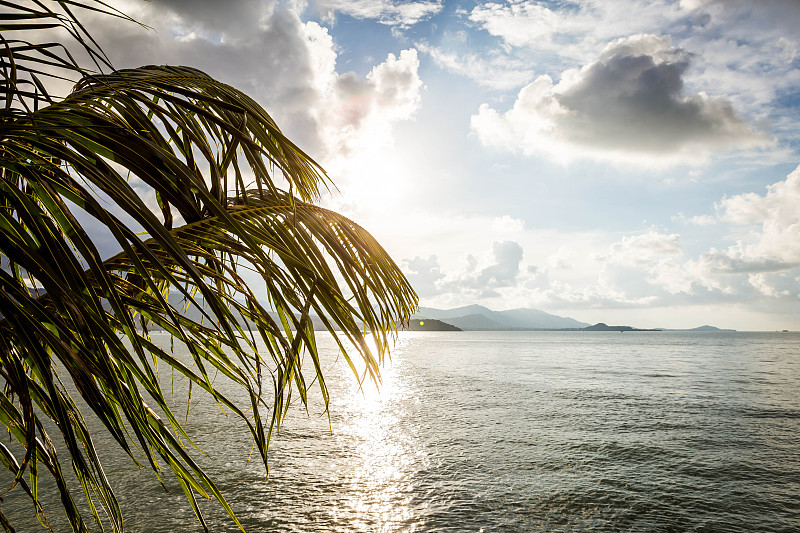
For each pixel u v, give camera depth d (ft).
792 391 133.28
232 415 91.09
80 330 3.06
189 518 43.83
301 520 44.32
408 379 162.09
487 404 111.04
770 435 78.84
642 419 92.48
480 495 51.08
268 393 101.35
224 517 44.52
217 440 73.26
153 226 3.10
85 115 3.43
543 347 432.66
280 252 4.19
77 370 3.00
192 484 3.80
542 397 121.70
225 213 3.66
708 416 95.50
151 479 53.78
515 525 43.78
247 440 73.51
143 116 4.14
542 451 68.59
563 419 92.48
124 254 4.69
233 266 4.93
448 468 60.59
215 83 4.83
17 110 3.31
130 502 47.29
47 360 2.97
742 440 75.15
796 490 52.70
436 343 525.75
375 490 52.42
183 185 3.88
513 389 136.77
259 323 4.35
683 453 67.36
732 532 42.47
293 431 81.66
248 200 5.78
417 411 102.27
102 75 4.07
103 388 3.78
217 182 4.58
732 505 48.34
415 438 77.05
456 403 112.78
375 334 4.66
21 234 2.93
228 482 54.29
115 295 3.11
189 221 4.24
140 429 3.38
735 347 445.37
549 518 45.32
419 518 45.14
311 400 116.57
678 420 91.30
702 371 196.75
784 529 43.09
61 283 2.92
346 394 129.08
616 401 114.93
